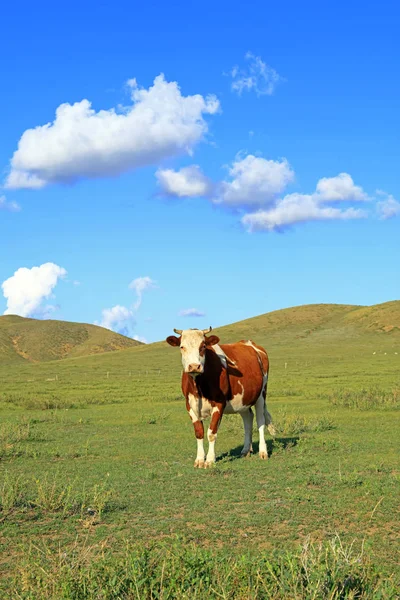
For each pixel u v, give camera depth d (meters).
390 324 89.75
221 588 5.05
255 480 10.84
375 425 18.53
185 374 12.72
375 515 8.56
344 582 5.09
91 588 5.25
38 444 15.95
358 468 11.74
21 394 36.12
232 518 8.45
